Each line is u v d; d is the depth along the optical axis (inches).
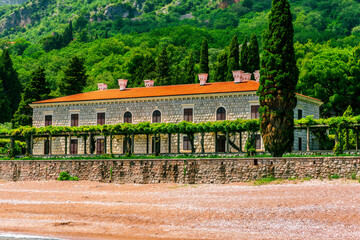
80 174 4879.4
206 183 4222.4
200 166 4276.6
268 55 4259.4
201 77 6008.9
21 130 5905.5
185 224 2790.4
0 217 3132.4
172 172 4402.1
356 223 2576.3
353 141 5580.7
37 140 6358.3
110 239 2529.5
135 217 3002.0
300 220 2694.4
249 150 4709.6
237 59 7539.4
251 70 7554.1
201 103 5570.9
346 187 3321.9
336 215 2706.7
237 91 5369.1
